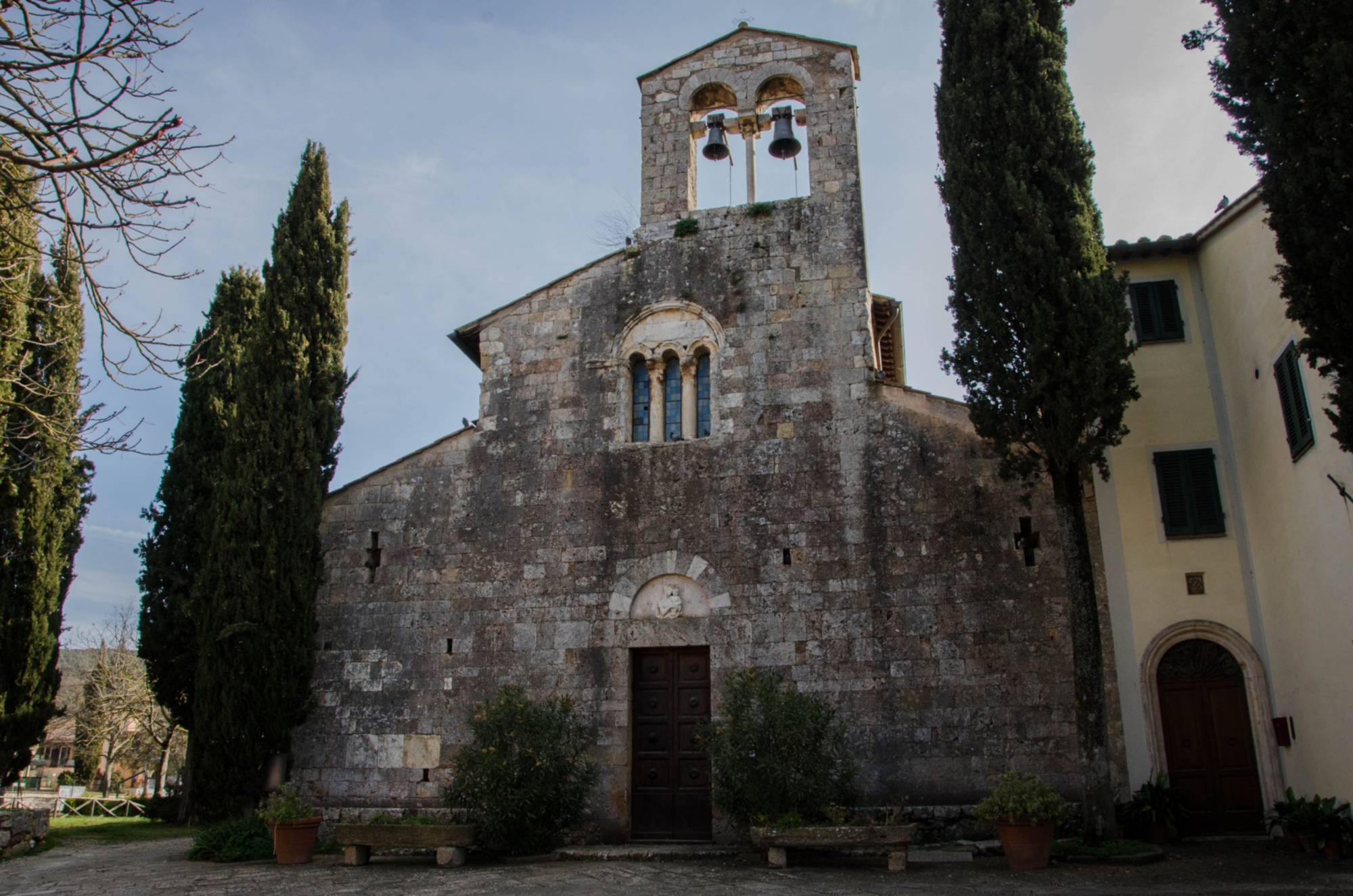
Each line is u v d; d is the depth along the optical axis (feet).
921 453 60.23
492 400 68.28
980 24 56.24
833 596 58.85
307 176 72.69
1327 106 35.47
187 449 81.25
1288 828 46.75
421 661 63.26
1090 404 49.55
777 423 63.16
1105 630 55.01
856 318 64.39
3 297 51.44
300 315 69.10
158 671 76.54
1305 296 36.81
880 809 54.08
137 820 77.92
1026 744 53.83
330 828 60.29
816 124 70.18
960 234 55.83
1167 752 53.47
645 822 58.49
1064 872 42.88
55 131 28.58
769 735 50.90
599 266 69.82
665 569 61.87
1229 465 57.00
